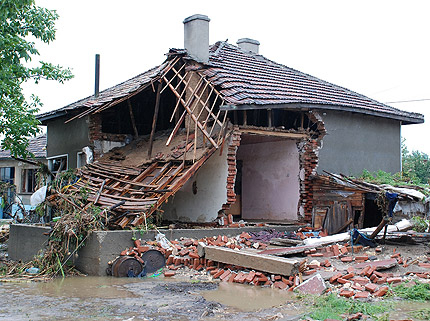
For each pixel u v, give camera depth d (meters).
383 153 16.88
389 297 7.84
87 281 10.05
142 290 9.00
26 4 13.67
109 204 12.29
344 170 15.61
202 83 15.18
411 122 17.77
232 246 11.64
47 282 10.04
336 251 10.84
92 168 15.30
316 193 14.34
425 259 10.30
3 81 13.78
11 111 14.62
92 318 6.99
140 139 17.52
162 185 12.63
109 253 10.77
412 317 6.68
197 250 11.02
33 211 17.81
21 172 28.38
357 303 7.40
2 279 10.37
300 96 14.95
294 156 15.53
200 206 14.92
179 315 7.11
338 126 15.57
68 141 18.77
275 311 7.29
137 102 18.38
